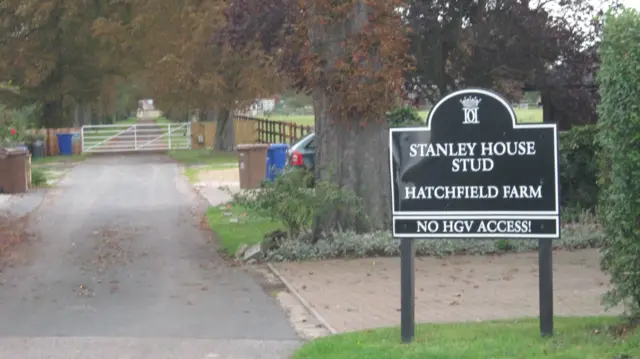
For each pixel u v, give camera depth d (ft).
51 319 28.91
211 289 33.86
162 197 69.87
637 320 23.65
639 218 21.90
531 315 27.73
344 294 32.04
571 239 41.06
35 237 48.39
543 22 57.06
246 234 47.96
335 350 22.99
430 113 23.40
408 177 23.53
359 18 40.11
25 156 74.54
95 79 128.06
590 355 20.77
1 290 34.12
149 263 40.11
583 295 30.68
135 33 111.65
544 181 22.81
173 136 138.00
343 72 39.88
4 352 24.50
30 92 124.88
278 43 56.59
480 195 23.16
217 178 86.48
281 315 29.04
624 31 21.77
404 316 23.59
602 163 23.38
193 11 107.24
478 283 33.45
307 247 40.27
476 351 21.72
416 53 56.54
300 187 41.50
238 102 116.67
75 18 113.70
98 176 91.35
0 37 118.11
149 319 28.73
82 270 38.42
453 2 56.29
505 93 61.31
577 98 58.90
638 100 21.57
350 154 41.86
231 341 25.53
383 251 40.29
